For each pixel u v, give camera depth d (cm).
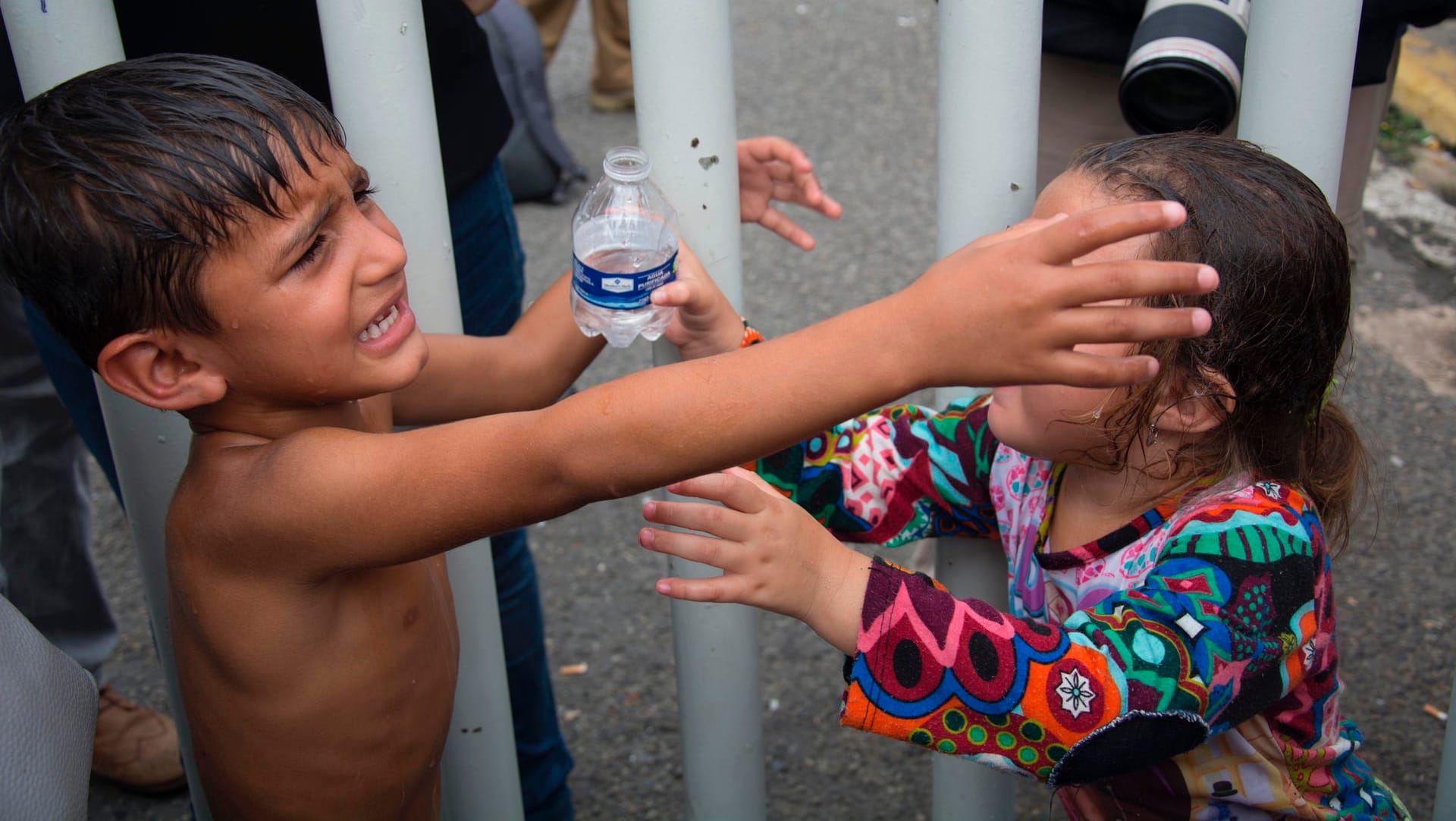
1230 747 111
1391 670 203
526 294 327
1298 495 106
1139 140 105
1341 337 105
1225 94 125
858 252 340
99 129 84
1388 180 355
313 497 88
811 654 217
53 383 146
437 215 114
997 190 111
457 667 118
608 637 224
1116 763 96
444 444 87
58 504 178
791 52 459
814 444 128
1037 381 78
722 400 81
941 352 79
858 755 196
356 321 91
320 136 90
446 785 136
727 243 115
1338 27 102
